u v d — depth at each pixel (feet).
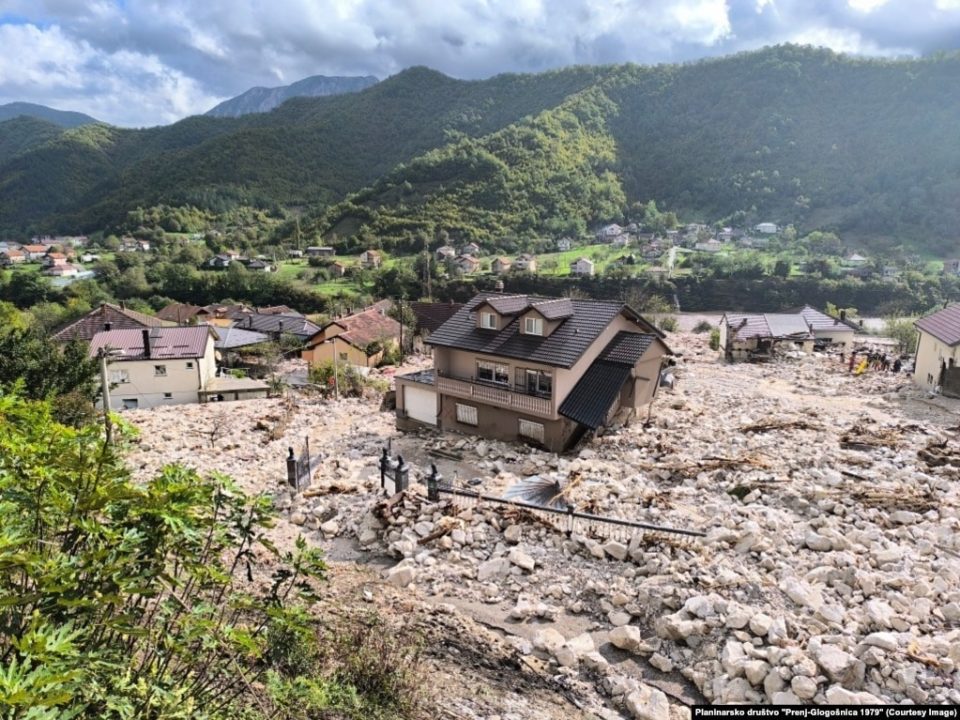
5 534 17.61
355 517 62.18
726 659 36.58
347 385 153.69
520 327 97.55
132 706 18.80
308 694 27.48
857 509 58.23
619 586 47.11
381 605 45.37
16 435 22.07
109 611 20.54
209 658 24.94
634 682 36.68
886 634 36.70
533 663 38.96
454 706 33.73
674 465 75.51
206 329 173.06
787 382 138.41
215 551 24.39
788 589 42.96
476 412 100.12
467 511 59.88
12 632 18.11
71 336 203.00
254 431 108.78
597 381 92.43
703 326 287.69
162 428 108.47
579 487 65.87
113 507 21.52
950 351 116.06
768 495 63.41
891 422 99.09
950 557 48.78
